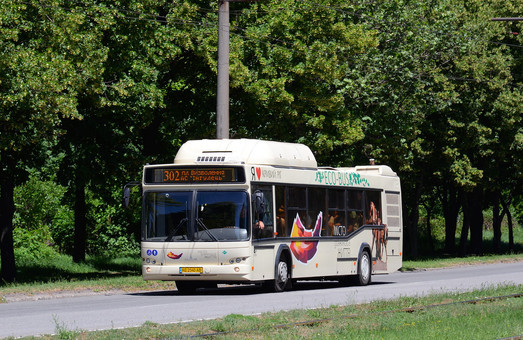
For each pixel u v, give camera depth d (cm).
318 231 3319
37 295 3073
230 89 4650
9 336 1702
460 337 1736
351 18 4938
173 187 2986
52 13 3616
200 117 4678
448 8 6222
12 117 3544
